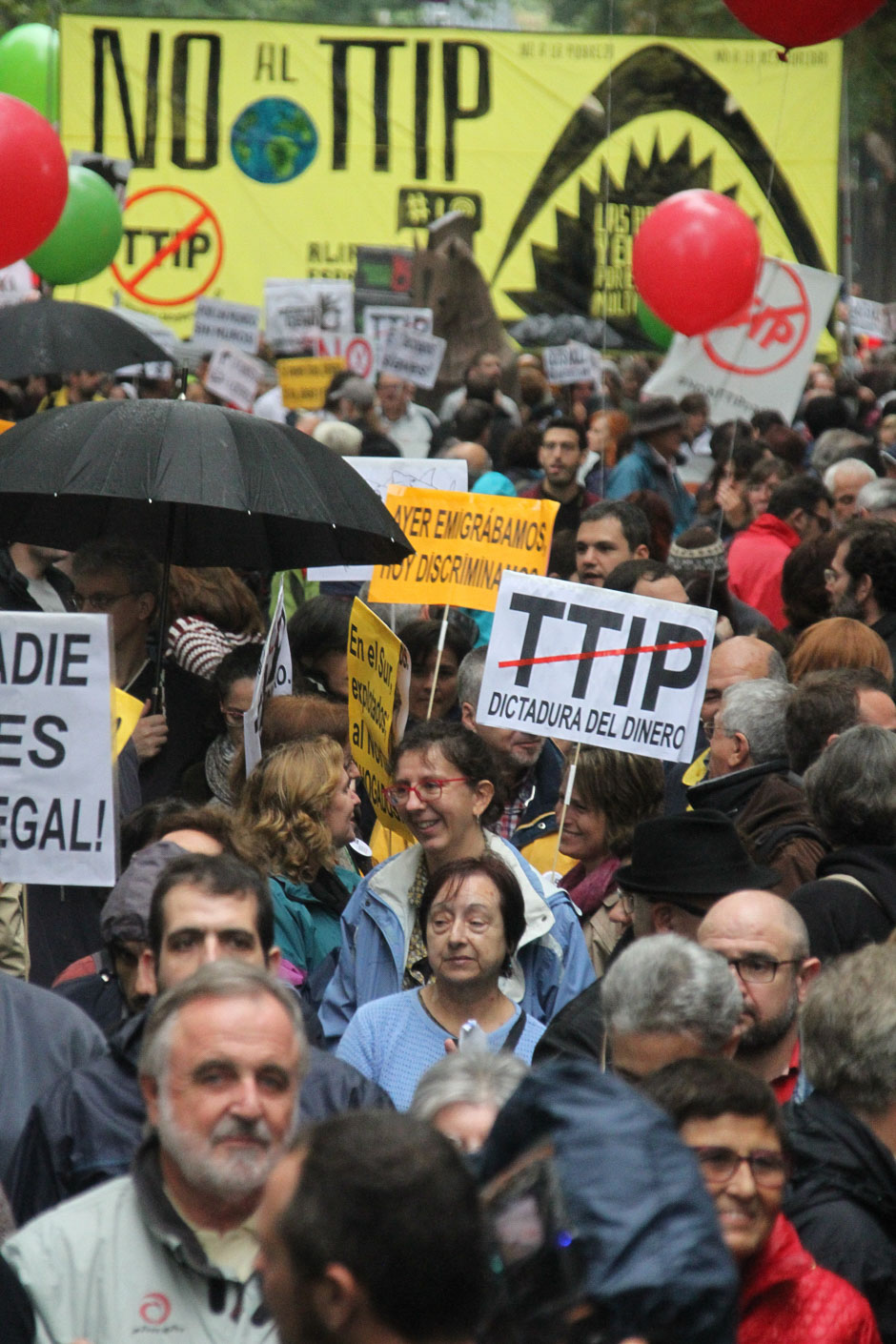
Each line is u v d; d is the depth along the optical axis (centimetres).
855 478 3806
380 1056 1727
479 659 2502
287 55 5462
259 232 5494
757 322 4891
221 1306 1083
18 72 5131
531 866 1984
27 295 5431
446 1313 698
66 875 1797
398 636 2678
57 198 2936
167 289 5491
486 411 4997
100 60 5397
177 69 5425
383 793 2303
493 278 5597
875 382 5700
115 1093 1321
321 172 5497
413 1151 720
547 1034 1620
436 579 2569
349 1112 755
